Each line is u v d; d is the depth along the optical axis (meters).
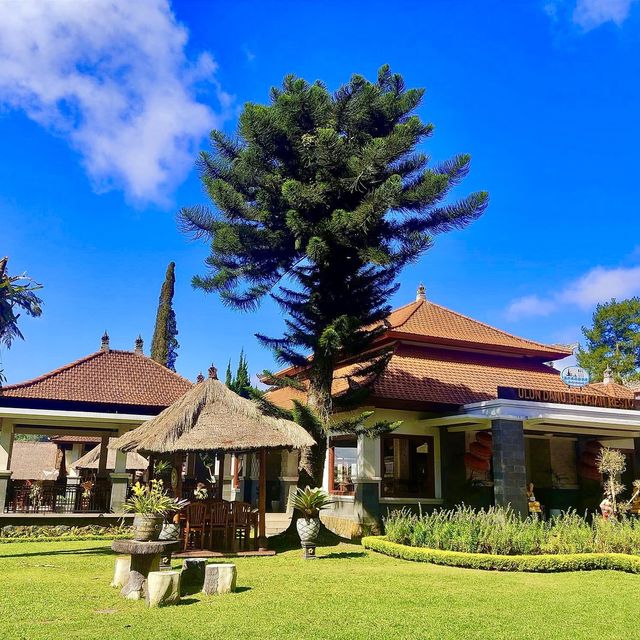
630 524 14.44
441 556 12.36
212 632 6.96
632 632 7.42
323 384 16.66
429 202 16.81
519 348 22.53
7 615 7.66
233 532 14.02
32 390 19.03
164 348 37.47
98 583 9.95
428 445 18.83
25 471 32.88
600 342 48.88
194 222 17.50
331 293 17.02
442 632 7.18
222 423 13.91
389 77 17.98
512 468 15.93
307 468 15.74
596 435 21.00
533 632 7.31
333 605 8.49
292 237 16.84
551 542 12.82
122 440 15.56
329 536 15.96
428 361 20.81
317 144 15.46
